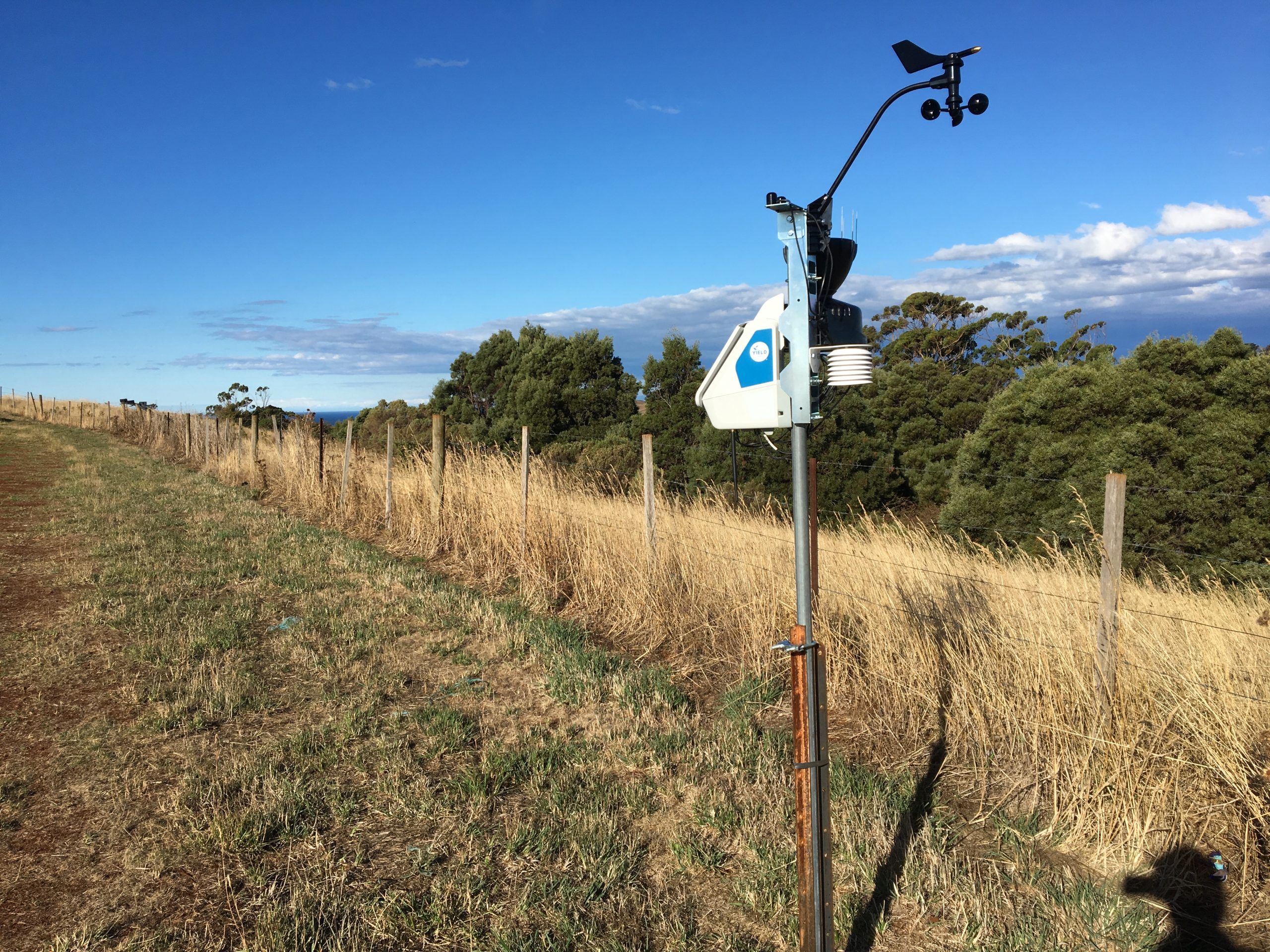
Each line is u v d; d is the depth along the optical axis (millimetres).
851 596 5754
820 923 2398
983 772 4062
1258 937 2904
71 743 4457
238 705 4977
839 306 2422
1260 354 12383
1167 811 3484
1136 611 4480
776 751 4391
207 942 2855
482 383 27859
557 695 5238
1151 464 12758
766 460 15469
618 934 2924
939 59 2092
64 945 2797
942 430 25438
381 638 6418
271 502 14789
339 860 3357
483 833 3561
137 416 33062
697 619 6523
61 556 9555
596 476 11195
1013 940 2867
